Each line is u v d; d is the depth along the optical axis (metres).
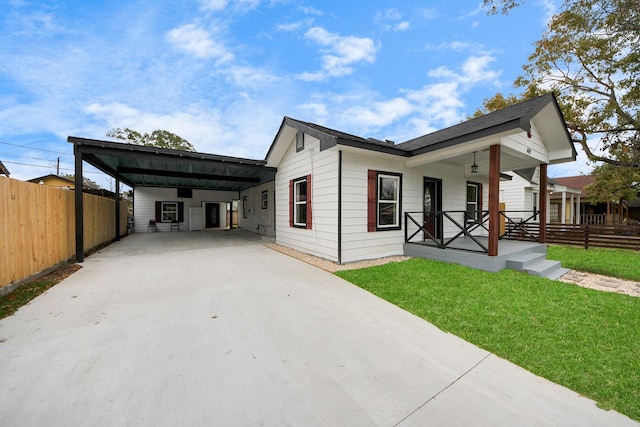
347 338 2.48
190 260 6.16
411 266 5.18
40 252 4.59
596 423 1.49
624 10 7.55
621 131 10.05
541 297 3.45
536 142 6.11
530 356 2.15
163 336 2.50
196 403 1.64
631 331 2.52
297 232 7.51
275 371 1.97
